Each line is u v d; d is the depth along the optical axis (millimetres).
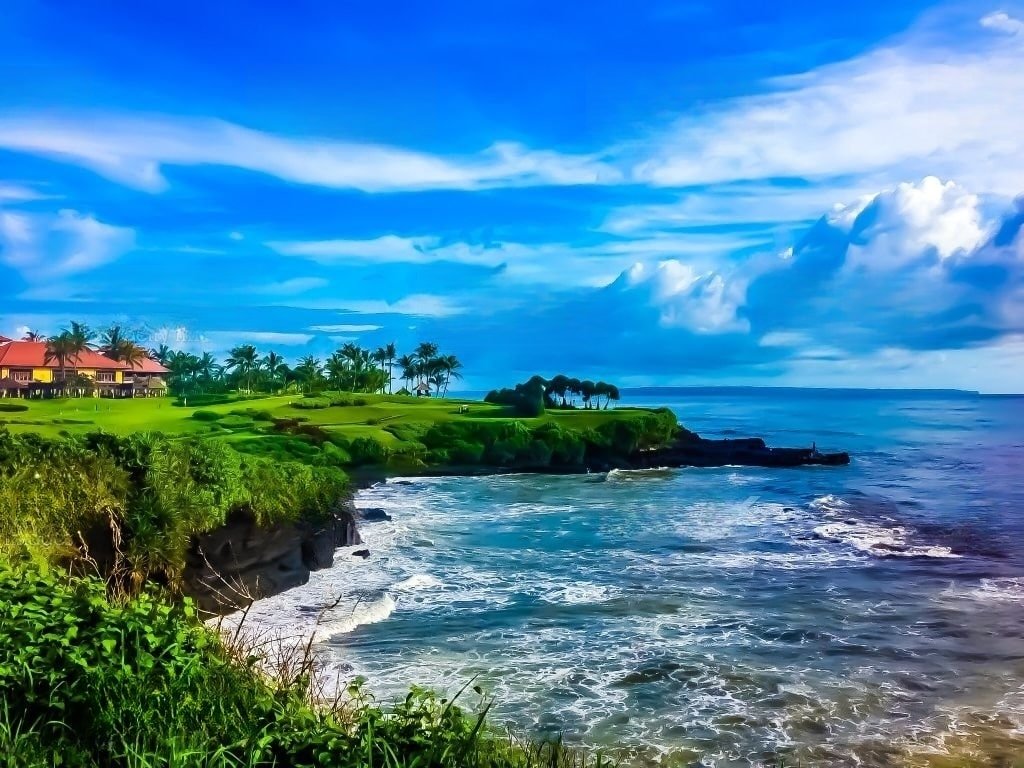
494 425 60188
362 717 6094
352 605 18109
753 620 17469
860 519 32562
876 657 15070
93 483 15898
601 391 83062
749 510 35969
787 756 11102
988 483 46906
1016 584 20875
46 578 7426
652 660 14867
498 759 5891
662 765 10828
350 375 112500
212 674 6340
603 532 29547
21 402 85188
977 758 11016
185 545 16938
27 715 5621
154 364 116625
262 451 50375
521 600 19172
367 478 50406
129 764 4887
